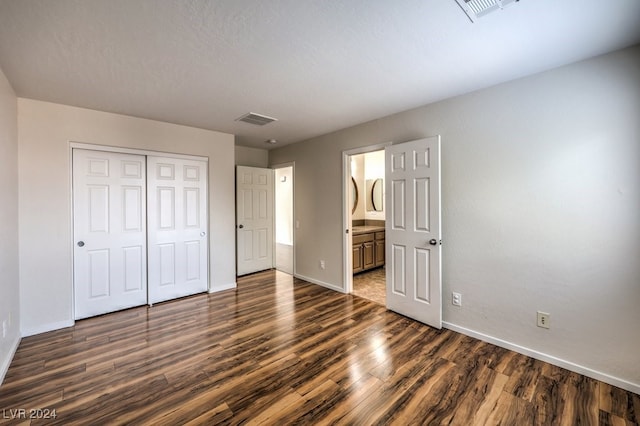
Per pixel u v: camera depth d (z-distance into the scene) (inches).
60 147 113.1
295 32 67.3
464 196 104.8
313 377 79.9
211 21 62.8
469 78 92.2
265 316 123.6
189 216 149.9
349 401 70.3
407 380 78.5
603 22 63.7
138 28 64.9
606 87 76.7
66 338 103.3
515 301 93.7
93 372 82.1
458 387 75.6
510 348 94.6
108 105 115.2
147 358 89.7
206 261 156.4
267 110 122.6
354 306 135.2
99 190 124.0
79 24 63.0
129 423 63.2
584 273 81.0
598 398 71.6
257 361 88.0
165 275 142.4
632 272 74.2
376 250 206.8
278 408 67.9
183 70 85.8
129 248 132.3
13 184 96.8
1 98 84.5
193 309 131.9
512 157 93.3
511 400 70.8
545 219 87.3
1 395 72.2
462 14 61.2
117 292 129.3
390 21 63.6
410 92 103.2
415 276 117.2
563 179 83.9
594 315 79.7
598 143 78.2
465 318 105.8
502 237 96.0
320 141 166.7
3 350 83.0
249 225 197.5
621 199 75.2
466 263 105.0
